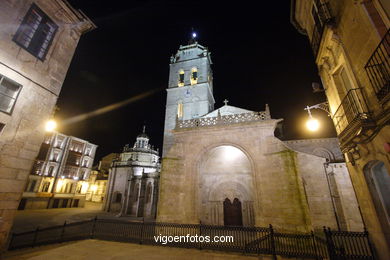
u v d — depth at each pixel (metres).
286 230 12.12
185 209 14.77
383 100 5.71
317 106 11.28
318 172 17.06
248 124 15.73
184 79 35.62
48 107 10.88
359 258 7.89
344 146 8.96
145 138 53.84
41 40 10.87
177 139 17.34
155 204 35.16
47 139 45.09
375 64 5.72
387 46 5.63
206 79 34.28
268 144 14.83
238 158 19.47
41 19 10.93
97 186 71.00
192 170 15.94
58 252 9.85
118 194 45.34
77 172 50.81
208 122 17.30
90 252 9.92
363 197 8.30
